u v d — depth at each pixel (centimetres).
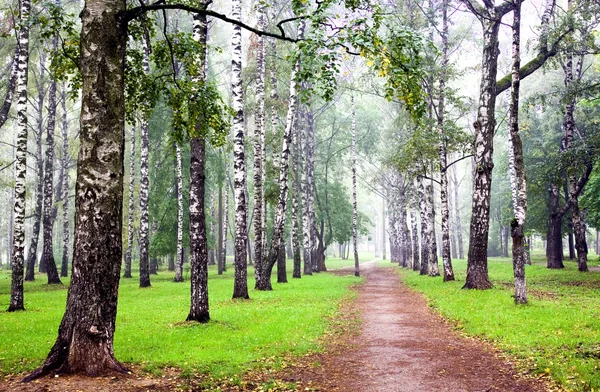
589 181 3100
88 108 773
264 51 3039
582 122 3716
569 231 4297
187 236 3675
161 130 3884
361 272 4428
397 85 869
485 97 2102
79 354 746
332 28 828
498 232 7381
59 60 1137
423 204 3556
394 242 6744
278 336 1141
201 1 1357
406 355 988
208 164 3966
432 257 3100
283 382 791
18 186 1770
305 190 4006
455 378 800
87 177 761
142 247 2862
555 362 820
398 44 841
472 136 2644
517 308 1412
